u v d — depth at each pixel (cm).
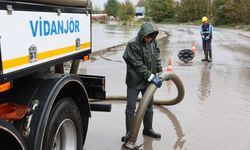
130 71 461
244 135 514
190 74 1038
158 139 496
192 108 657
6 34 243
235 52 1706
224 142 487
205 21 1312
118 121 578
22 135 283
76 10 375
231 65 1243
